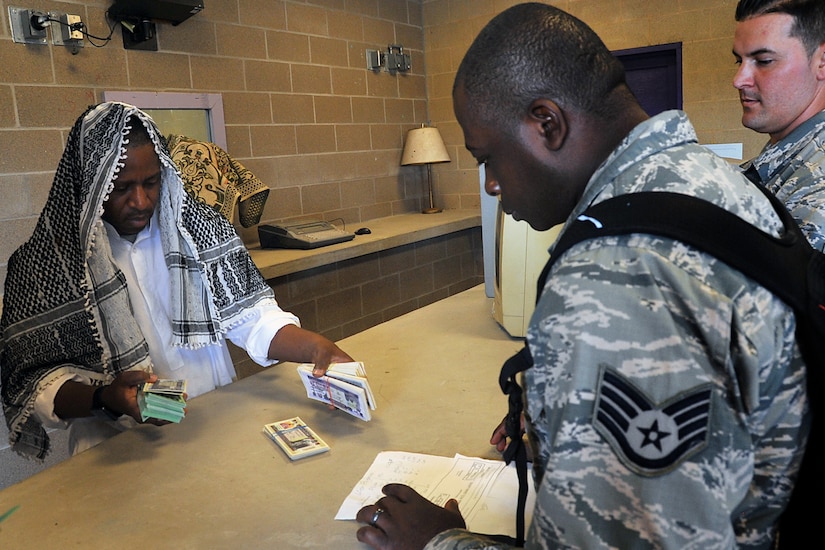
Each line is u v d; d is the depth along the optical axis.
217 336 1.56
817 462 0.56
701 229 0.54
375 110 4.65
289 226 3.61
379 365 1.52
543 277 0.60
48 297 1.39
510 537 0.82
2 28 2.70
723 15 3.94
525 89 0.61
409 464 1.06
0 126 2.71
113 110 1.41
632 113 0.62
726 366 0.52
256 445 1.17
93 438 1.46
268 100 3.88
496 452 1.10
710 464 0.51
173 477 1.07
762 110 1.21
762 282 0.53
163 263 1.60
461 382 1.40
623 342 0.53
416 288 4.35
